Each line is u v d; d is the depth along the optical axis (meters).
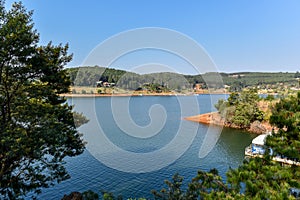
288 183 4.17
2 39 8.16
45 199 12.95
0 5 8.83
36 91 9.56
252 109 37.00
